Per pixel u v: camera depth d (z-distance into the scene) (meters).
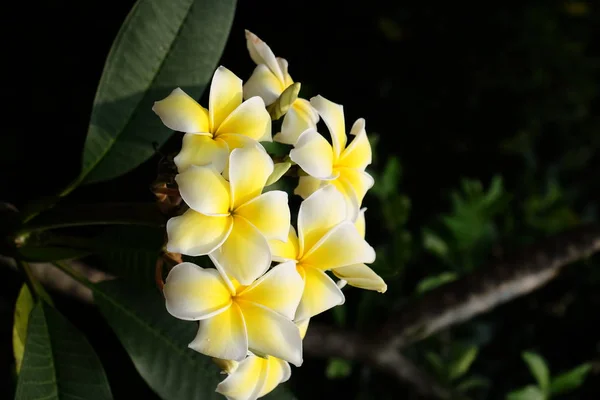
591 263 1.32
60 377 0.67
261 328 0.60
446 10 1.67
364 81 1.64
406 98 1.66
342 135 0.66
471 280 1.05
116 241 0.68
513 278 1.04
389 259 1.09
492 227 1.18
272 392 0.74
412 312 1.04
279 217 0.60
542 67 1.66
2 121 1.27
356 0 1.64
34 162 1.27
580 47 1.67
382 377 1.15
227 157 0.60
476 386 1.24
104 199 1.23
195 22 0.72
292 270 0.61
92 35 1.38
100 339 1.19
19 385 0.65
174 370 0.73
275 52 1.54
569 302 1.33
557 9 1.66
